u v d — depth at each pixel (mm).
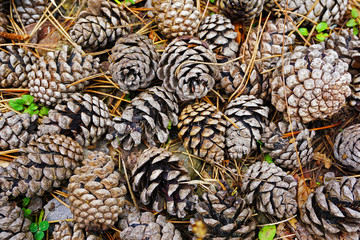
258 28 319
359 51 310
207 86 297
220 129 295
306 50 306
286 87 296
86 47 311
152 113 298
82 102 292
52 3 327
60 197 301
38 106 310
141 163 284
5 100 309
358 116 322
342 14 329
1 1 315
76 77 300
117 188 283
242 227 278
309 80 290
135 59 296
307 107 295
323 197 282
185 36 304
